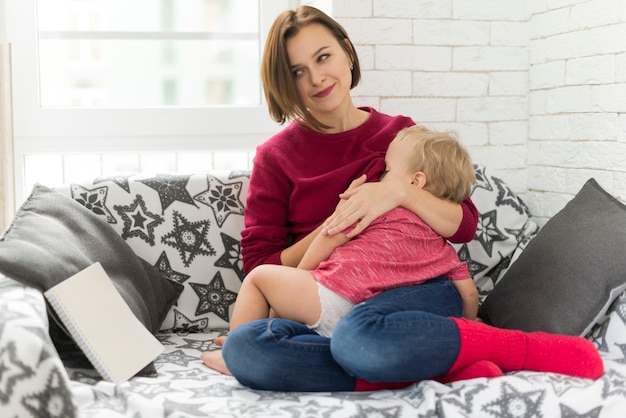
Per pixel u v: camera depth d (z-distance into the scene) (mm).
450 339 1467
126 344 1585
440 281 1741
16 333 1299
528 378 1458
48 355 1295
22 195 2367
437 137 1841
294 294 1676
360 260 1675
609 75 2086
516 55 2482
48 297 1511
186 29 2488
